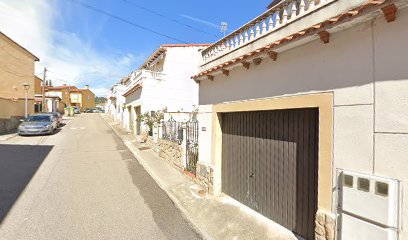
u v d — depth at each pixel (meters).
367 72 2.85
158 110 15.15
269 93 4.41
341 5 3.19
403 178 2.52
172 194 6.41
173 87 16.97
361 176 2.82
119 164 9.47
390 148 2.63
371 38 2.80
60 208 5.40
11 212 5.13
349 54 3.05
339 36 3.17
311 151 3.91
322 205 3.40
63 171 8.29
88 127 23.25
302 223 4.07
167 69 16.97
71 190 6.53
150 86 16.16
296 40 3.55
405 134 2.50
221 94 5.95
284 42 3.76
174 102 16.92
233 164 5.86
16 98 21.20
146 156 10.90
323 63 3.39
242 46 5.21
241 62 4.89
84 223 4.77
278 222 4.58
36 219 4.86
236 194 5.76
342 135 3.13
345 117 3.10
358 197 2.85
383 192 2.61
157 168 8.91
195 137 7.80
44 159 9.95
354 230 2.88
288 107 3.98
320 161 3.43
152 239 4.28
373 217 2.69
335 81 3.22
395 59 2.58
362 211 2.80
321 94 3.42
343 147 3.12
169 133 10.09
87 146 13.28
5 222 4.70
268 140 4.80
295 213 4.21
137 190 6.69
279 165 4.55
